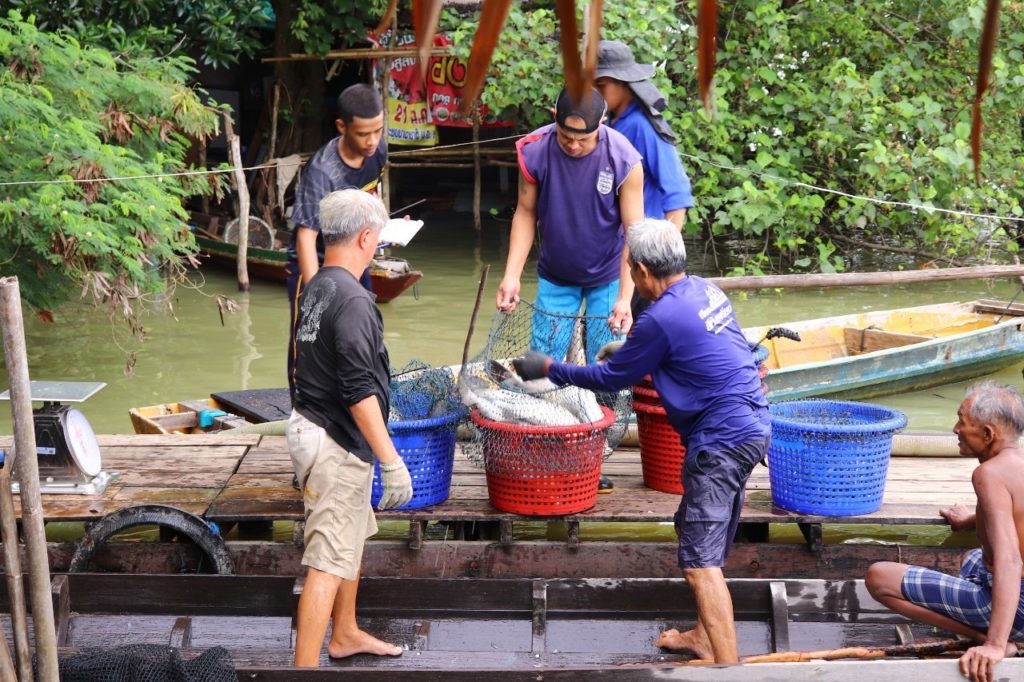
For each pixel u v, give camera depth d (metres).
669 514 4.72
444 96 15.21
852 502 4.65
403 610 4.55
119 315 11.07
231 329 10.73
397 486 3.78
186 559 4.85
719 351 3.86
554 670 3.51
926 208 11.87
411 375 5.24
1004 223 13.20
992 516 3.67
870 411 4.86
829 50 13.93
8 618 4.48
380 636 4.45
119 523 4.71
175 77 10.97
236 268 13.31
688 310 3.84
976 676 3.52
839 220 14.16
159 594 4.53
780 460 4.72
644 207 5.51
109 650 3.67
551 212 5.11
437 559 4.82
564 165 5.01
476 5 13.05
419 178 20.25
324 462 3.80
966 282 13.19
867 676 3.53
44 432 4.94
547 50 12.91
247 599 4.52
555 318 5.25
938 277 9.77
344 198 3.83
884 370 8.34
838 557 4.88
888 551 4.86
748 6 13.27
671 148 5.44
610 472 5.38
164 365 9.44
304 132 16.30
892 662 3.54
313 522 3.84
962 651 3.96
